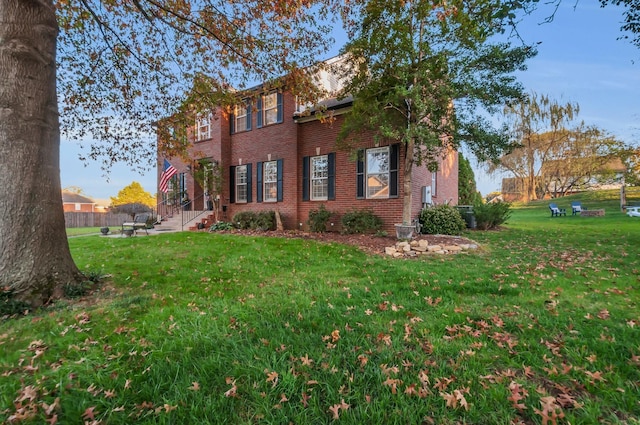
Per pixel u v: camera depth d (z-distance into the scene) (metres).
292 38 7.67
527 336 2.82
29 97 4.15
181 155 9.98
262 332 2.96
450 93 7.23
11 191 4.03
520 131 28.86
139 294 4.33
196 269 5.84
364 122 8.53
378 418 1.82
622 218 16.86
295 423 1.81
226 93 8.84
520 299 3.85
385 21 7.33
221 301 3.93
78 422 1.86
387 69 7.62
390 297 4.00
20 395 2.09
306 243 8.48
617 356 2.45
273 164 13.23
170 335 2.92
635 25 5.75
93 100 8.19
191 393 2.08
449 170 15.66
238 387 2.13
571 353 2.49
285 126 12.63
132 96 8.54
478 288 4.32
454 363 2.39
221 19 7.18
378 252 7.44
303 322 3.21
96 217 28.78
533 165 30.48
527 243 8.72
